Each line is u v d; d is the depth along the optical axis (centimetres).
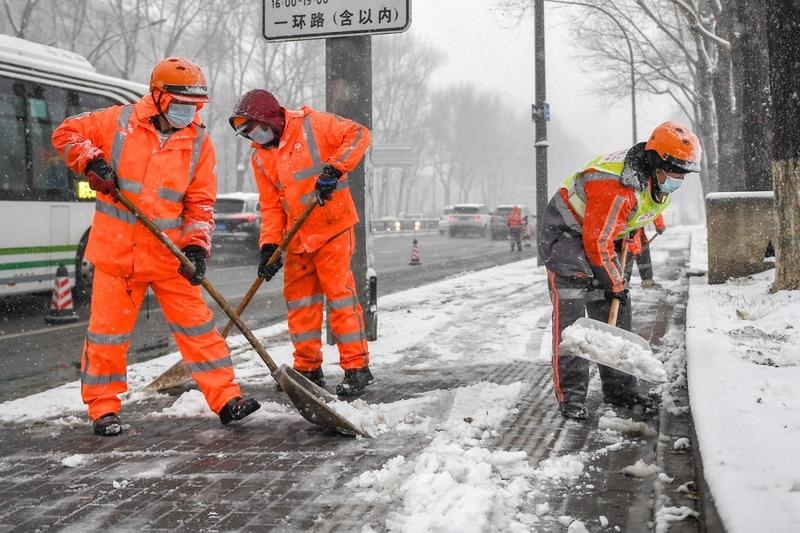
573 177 478
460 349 704
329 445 429
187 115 462
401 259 2284
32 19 3891
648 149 449
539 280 1365
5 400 611
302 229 539
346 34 711
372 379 562
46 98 1151
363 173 735
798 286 791
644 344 439
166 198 465
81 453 423
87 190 1220
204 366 473
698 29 1883
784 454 300
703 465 299
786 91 758
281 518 326
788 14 740
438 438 426
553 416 474
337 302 548
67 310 1053
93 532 316
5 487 371
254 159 546
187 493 357
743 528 231
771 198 1001
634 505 331
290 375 474
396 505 335
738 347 530
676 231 3959
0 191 1077
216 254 2262
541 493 345
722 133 2333
